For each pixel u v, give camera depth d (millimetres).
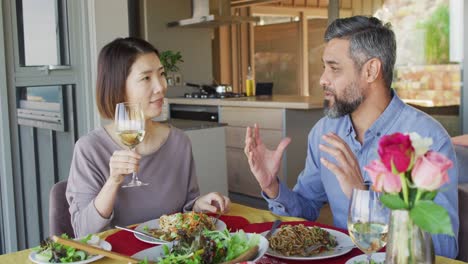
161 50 6344
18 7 2980
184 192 1895
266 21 9164
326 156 1784
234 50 9000
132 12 6277
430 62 5113
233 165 5230
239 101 5094
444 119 5051
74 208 1715
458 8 4840
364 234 1059
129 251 1359
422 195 867
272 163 1664
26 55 3029
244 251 1183
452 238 1394
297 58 8914
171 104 6066
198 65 6617
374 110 1672
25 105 3041
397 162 837
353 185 1310
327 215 4375
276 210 1774
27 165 3080
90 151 1770
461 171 2186
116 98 1788
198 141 3594
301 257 1242
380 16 5578
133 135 1563
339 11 6211
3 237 3086
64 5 3162
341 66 1637
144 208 1778
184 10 6461
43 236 3189
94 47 3217
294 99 5062
